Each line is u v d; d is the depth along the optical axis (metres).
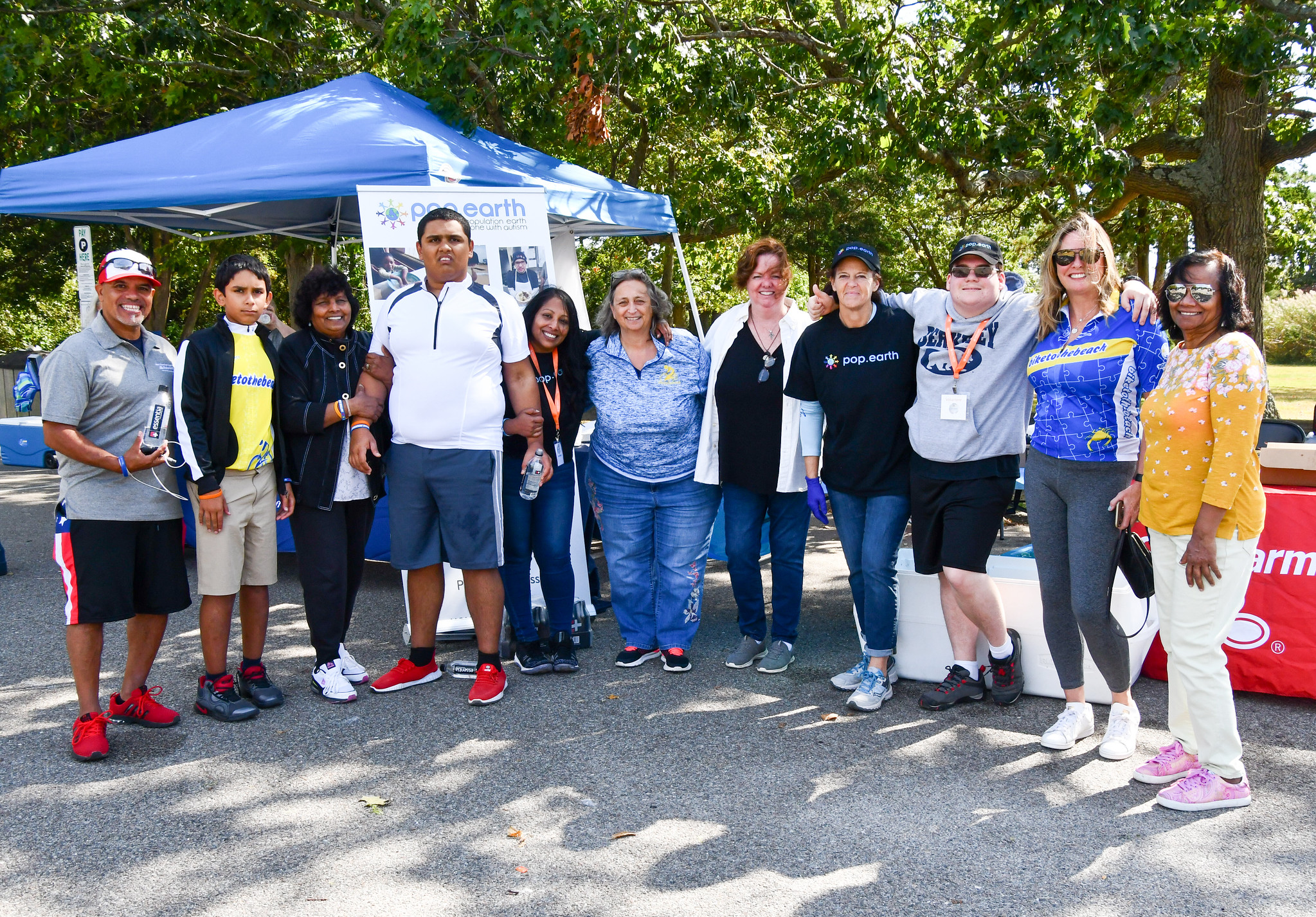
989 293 3.33
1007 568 4.16
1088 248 3.01
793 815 2.90
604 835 2.79
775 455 4.11
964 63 9.84
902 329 3.61
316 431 3.79
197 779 3.19
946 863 2.61
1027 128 9.07
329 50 10.55
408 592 4.13
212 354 3.54
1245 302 2.77
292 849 2.72
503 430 4.01
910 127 9.30
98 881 2.54
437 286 3.79
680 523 4.29
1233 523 2.76
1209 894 2.43
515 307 3.94
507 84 7.88
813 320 3.88
